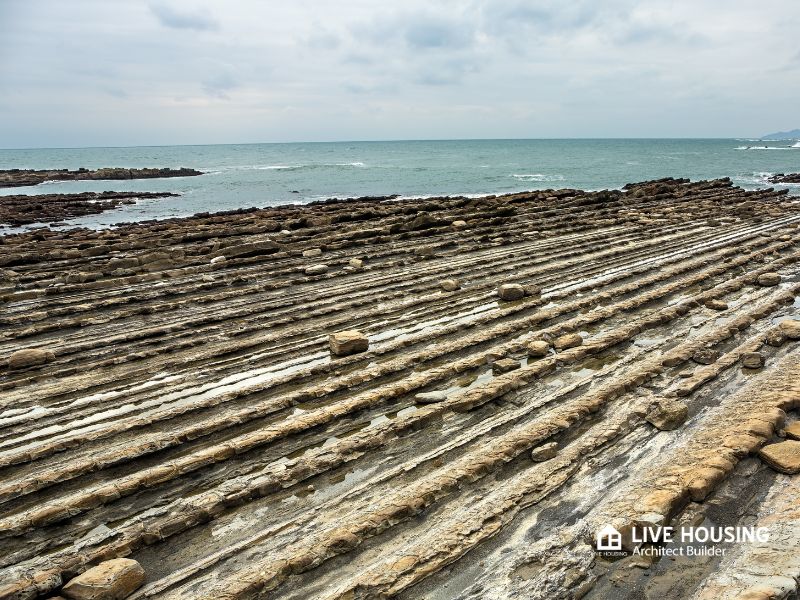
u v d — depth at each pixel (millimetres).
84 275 17984
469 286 16562
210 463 7523
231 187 66062
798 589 4809
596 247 21984
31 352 11211
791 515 5816
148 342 12406
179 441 8102
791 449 6914
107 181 79062
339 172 87625
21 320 14109
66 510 6598
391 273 18688
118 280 17641
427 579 5477
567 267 18609
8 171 89625
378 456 7723
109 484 7082
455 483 6840
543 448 7508
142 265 20141
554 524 6203
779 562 5129
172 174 87375
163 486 7168
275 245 21859
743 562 5305
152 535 6211
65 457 7941
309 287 17094
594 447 7602
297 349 11617
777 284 15438
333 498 6875
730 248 21141
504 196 38594
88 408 9383
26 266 20641
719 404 8758
